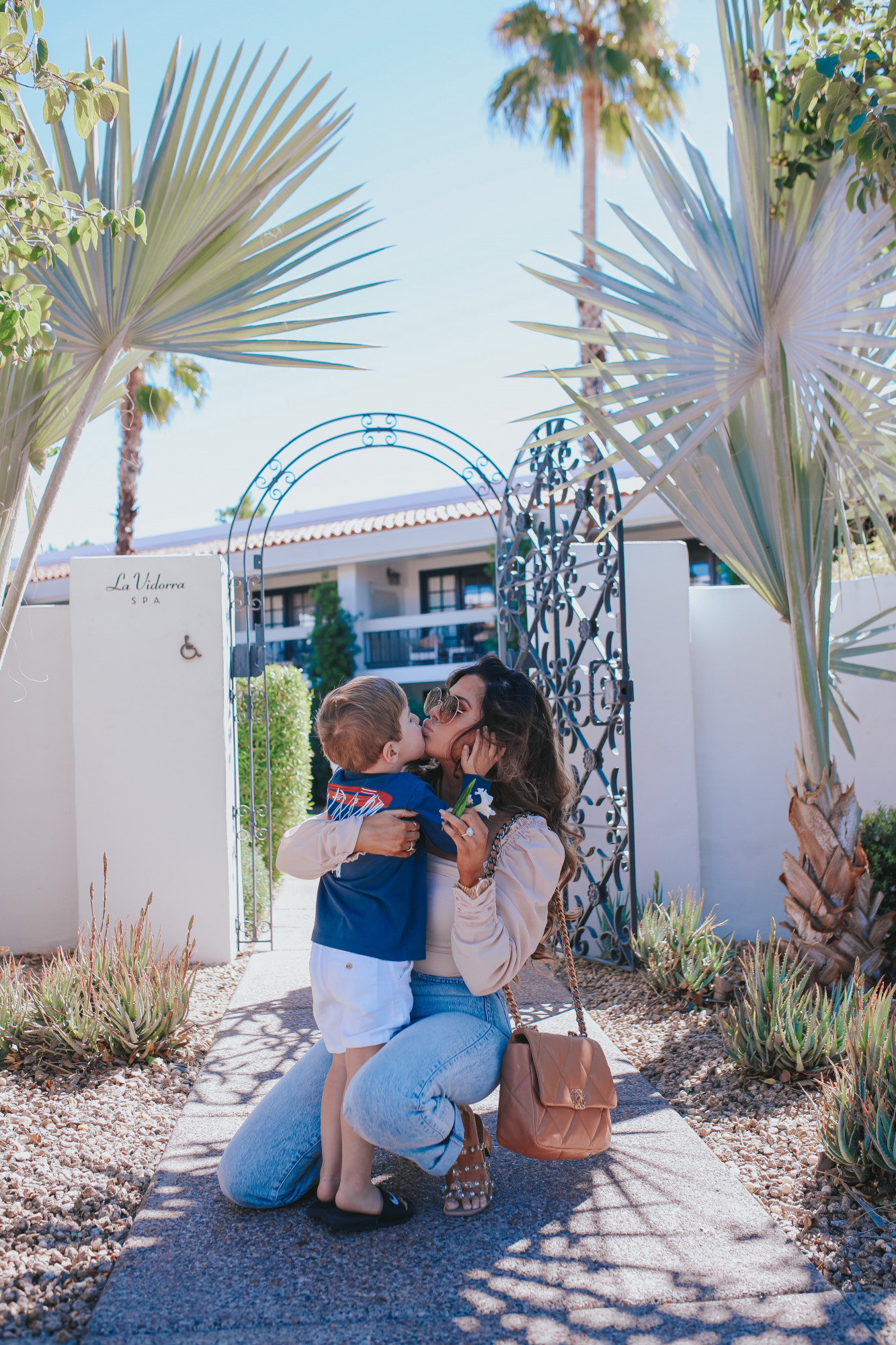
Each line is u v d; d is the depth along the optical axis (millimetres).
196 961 5809
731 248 4066
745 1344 2143
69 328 4008
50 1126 3414
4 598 4043
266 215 4211
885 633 6281
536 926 2588
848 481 4059
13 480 4047
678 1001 4730
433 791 2840
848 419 4227
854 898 4348
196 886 5816
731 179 4156
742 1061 3766
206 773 5828
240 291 4348
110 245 3932
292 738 8469
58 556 21281
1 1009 4164
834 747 6375
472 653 18156
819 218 3787
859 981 4121
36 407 4094
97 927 5754
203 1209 2801
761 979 3963
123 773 5812
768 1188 2900
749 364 4188
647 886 6176
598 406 4270
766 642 6453
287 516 20859
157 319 4258
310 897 7910
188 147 3934
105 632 5828
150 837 5805
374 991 2529
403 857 2543
